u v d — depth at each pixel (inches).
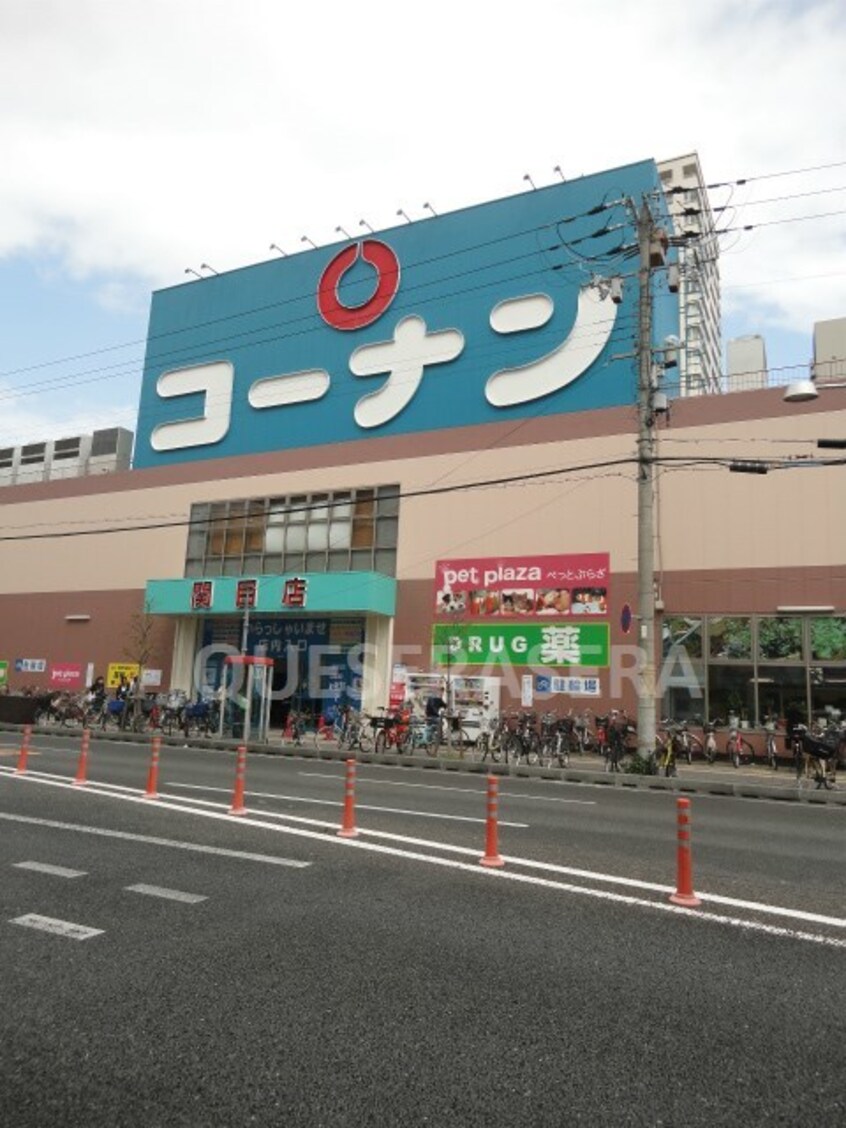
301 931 213.2
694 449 883.4
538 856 318.0
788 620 816.9
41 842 316.2
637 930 222.2
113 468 1503.4
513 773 703.7
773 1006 170.1
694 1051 147.9
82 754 499.8
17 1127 117.8
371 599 976.9
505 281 1094.4
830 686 789.2
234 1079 133.3
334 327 1215.6
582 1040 151.3
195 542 1223.5
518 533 967.6
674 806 505.4
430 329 1131.3
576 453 953.5
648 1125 122.3
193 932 210.2
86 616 1280.8
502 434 1007.0
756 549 839.7
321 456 1138.0
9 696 1099.9
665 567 876.0
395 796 486.9
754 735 807.7
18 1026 151.9
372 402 1149.1
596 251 1039.6
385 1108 125.2
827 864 324.5
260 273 1311.5
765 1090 134.0
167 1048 143.9
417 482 1052.5
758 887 277.7
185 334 1360.7
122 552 1282.0
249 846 318.7
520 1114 124.3
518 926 222.5
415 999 168.7
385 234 1203.9
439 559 1009.5
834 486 820.6
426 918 227.6
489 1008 165.0
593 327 1013.2
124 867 279.3
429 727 835.4
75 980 175.3
